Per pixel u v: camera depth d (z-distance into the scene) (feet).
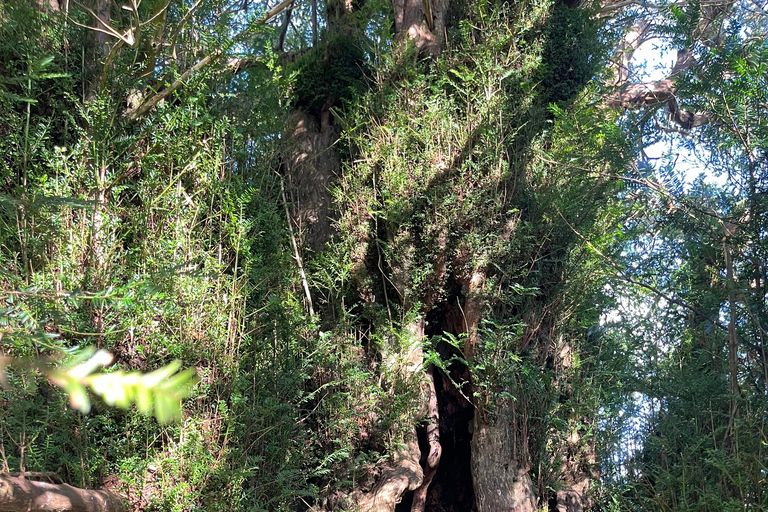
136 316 15.21
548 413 21.13
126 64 18.97
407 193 21.54
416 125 22.61
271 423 17.79
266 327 19.11
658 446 22.39
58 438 14.08
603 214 23.80
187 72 18.49
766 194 18.98
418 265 21.42
